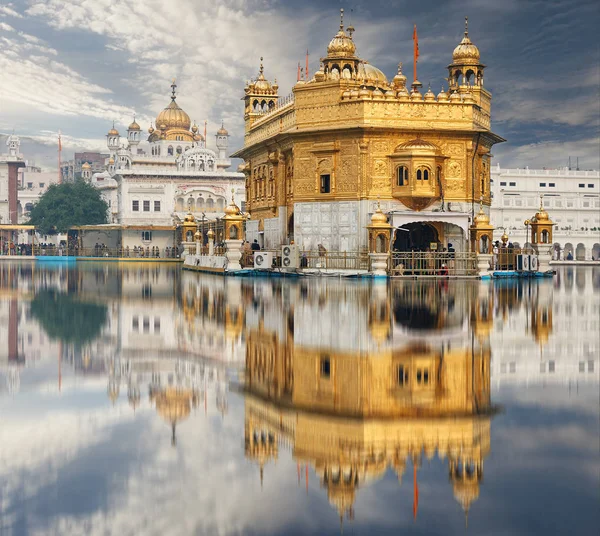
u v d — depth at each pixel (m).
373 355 10.02
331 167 36.62
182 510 4.22
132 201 82.50
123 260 68.69
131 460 5.25
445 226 36.66
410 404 7.01
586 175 88.12
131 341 11.93
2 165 102.56
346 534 3.90
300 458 5.25
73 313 16.69
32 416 6.65
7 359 10.10
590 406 6.88
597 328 13.35
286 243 41.19
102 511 4.25
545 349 10.59
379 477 4.81
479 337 11.91
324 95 36.66
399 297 20.66
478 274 33.00
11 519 4.12
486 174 40.00
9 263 60.25
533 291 24.17
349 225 36.25
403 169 35.59
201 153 86.75
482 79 39.81
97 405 7.13
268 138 41.47
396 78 43.50
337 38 37.84
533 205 86.81
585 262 77.88
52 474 4.93
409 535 3.87
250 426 6.21
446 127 36.16
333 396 7.39
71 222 85.00
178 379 8.49
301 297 20.77
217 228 56.41
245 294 22.30
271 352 10.45
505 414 6.55
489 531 3.92
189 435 5.91
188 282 30.20
